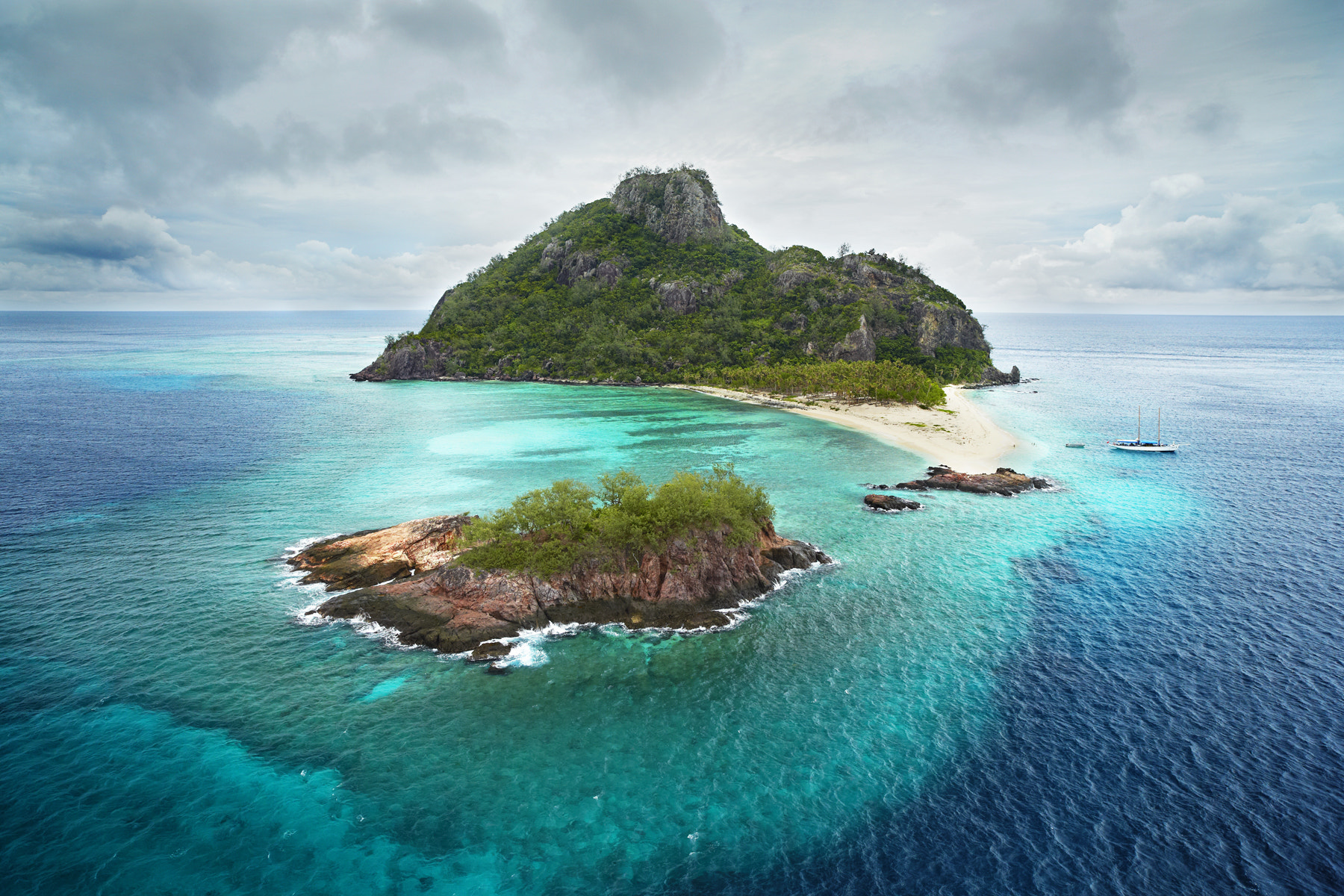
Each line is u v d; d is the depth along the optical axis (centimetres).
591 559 6919
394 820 4144
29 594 6956
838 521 9606
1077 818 4156
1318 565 7956
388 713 5153
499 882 3728
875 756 4722
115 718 5012
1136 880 3716
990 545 8675
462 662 5853
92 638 6109
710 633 6406
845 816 4181
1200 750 4731
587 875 3778
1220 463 13275
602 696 5412
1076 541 8850
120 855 3847
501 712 5194
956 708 5256
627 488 7538
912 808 4250
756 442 15162
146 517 9388
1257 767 4559
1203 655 5978
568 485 7394
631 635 6353
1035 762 4647
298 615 6581
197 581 7300
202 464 12469
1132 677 5644
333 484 11219
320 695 5356
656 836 4044
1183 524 9488
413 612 6475
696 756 4722
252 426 16438
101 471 11788
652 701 5347
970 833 4044
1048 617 6712
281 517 9431
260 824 4084
